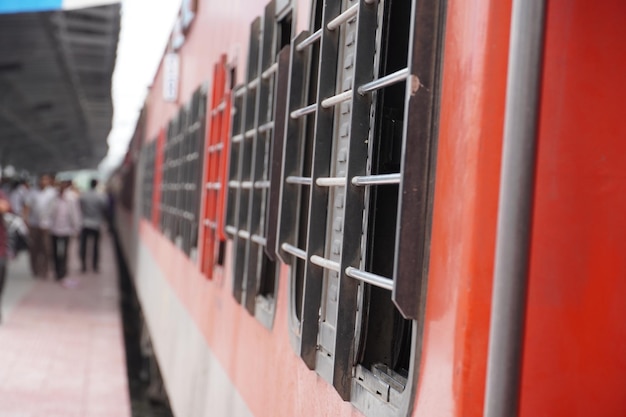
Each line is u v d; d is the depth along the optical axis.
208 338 5.21
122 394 7.71
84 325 11.51
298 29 3.30
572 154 1.81
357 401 2.37
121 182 29.44
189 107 7.38
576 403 1.80
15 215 17.89
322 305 2.72
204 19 6.61
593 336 1.81
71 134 37.28
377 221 2.47
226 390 4.46
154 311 9.43
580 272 1.81
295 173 3.10
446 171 1.88
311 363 2.72
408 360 2.45
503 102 1.76
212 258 5.31
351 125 2.34
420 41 1.94
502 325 1.73
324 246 2.72
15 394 7.46
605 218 1.82
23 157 51.22
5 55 14.94
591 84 1.82
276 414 3.33
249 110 4.18
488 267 1.76
